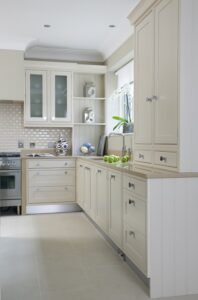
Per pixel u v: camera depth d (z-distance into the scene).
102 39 5.09
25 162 5.23
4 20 4.30
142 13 3.24
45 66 5.46
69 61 5.79
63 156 5.43
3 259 3.22
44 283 2.68
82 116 5.84
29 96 5.44
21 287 2.60
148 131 3.15
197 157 2.58
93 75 5.91
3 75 5.21
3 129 5.59
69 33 4.81
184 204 2.51
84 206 4.86
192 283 2.54
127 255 2.92
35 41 5.19
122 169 3.02
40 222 4.70
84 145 5.71
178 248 2.51
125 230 2.98
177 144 2.59
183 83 2.54
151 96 3.07
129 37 4.57
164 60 2.80
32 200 5.27
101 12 4.04
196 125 2.57
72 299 2.41
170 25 2.70
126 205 2.94
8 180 5.18
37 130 5.73
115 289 2.58
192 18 2.54
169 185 2.48
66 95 5.61
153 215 2.46
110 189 3.48
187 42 2.54
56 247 3.58
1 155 5.18
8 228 4.37
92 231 4.22
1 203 5.15
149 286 2.49
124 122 4.92
